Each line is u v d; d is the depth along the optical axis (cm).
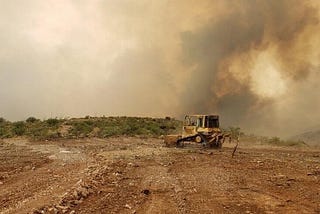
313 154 2352
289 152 2522
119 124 5441
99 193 1152
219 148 2872
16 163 2042
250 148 2912
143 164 1850
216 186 1236
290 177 1401
